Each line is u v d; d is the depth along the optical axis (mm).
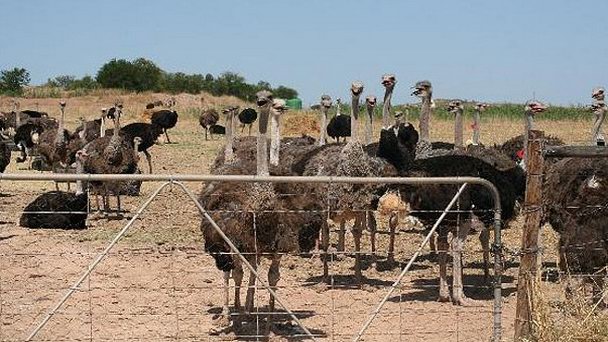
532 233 6629
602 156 6594
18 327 8047
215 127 36562
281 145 14766
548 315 6645
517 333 6707
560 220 9266
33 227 13352
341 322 8492
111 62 79875
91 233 12977
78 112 56062
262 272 10789
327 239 10336
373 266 11250
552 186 9297
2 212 14391
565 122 42312
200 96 73000
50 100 65562
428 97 12641
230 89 82000
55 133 20344
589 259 8562
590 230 8625
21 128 25797
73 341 7613
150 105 46250
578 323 6758
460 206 9086
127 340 7695
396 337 7918
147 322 8344
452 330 8125
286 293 9789
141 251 11641
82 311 8688
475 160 9297
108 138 15812
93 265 6504
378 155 10570
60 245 12008
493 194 6566
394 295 9812
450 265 11516
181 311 8773
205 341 7773
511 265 11625
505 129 38031
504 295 9812
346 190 9828
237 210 7590
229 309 8641
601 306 7691
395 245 12773
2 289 9500
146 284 9867
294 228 7980
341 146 10656
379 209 9477
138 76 78188
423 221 9320
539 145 6590
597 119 14367
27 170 23234
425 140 12531
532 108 12742
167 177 6191
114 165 15500
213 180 6168
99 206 15383
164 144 31984
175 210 14633
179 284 9883
